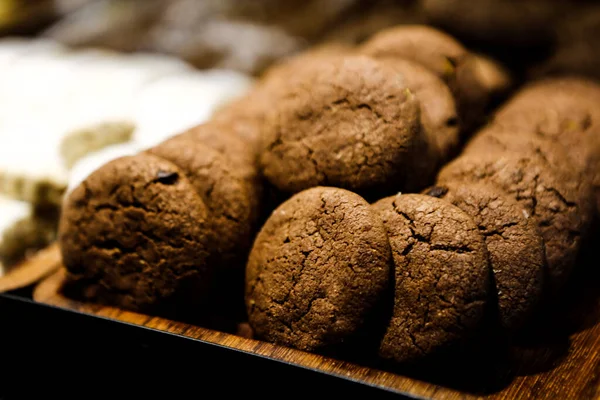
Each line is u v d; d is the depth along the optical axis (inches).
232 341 13.7
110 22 23.1
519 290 13.7
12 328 14.7
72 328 14.4
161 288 14.6
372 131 14.6
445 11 19.3
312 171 14.9
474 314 13.4
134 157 14.9
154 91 19.2
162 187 14.6
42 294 14.9
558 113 16.6
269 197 15.5
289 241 14.2
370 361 13.7
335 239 13.9
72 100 19.1
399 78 14.8
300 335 13.8
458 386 13.6
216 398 13.9
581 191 15.0
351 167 14.6
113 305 14.9
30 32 23.9
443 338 13.4
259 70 20.7
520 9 19.3
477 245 13.6
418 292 13.6
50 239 17.0
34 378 14.9
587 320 14.6
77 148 17.6
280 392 13.4
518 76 19.9
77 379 14.7
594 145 16.2
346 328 13.6
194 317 14.9
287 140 15.2
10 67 20.6
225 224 14.9
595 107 17.0
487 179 14.8
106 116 17.9
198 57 21.3
